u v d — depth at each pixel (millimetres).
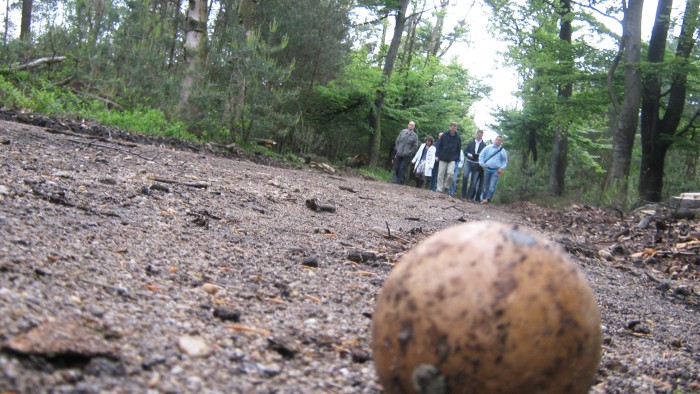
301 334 3359
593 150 40125
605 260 9055
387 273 5238
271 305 3818
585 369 2297
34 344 2408
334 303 4125
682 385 3902
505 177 27875
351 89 26219
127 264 4004
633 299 6441
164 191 7043
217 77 19297
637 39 21688
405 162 21594
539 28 25703
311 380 2828
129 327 2908
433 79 33906
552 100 24656
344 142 29047
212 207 6812
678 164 28609
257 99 17656
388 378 2305
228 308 3518
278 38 21125
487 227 2408
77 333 2650
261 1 21391
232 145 16578
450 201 16141
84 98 15648
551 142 31797
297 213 7789
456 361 2156
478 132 20547
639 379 3848
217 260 4648
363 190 13648
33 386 2182
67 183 6324
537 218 15352
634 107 21625
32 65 16688
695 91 23453
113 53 16688
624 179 20453
